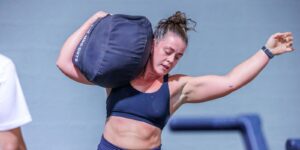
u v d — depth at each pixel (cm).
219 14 1322
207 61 1298
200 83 661
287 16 1330
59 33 1299
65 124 1251
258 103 1280
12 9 1298
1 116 489
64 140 1242
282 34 661
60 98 1262
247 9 1330
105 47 609
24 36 1291
